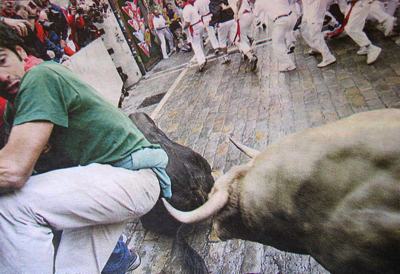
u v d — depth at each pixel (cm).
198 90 869
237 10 800
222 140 554
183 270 260
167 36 1583
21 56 173
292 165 145
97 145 181
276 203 155
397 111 131
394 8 715
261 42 1069
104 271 268
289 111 569
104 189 173
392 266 127
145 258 360
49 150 177
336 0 751
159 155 209
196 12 967
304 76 688
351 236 130
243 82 794
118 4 1209
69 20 880
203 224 362
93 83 911
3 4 473
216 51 1155
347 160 129
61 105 162
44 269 159
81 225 172
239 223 188
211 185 397
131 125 205
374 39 735
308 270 280
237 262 312
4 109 183
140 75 1268
